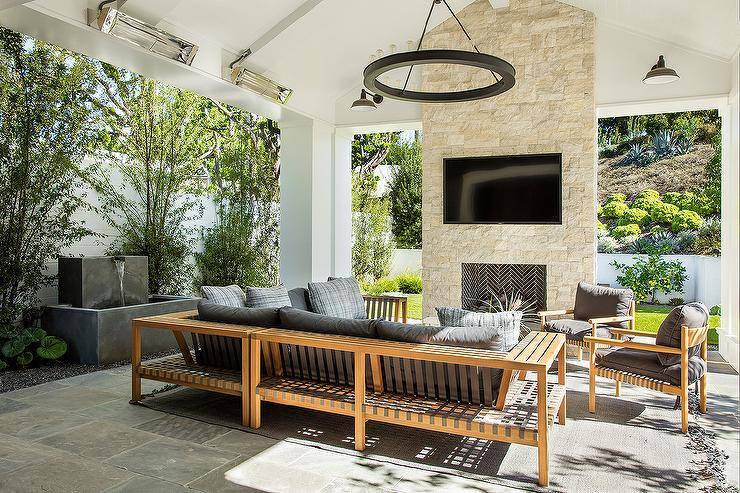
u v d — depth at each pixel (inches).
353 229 456.8
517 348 130.7
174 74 217.5
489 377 126.0
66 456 127.1
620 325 224.2
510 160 270.4
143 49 189.8
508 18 269.0
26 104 215.2
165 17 197.9
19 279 218.2
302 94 287.9
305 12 222.4
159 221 286.0
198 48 212.4
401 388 138.8
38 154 220.5
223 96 251.4
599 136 510.6
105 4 169.5
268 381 152.0
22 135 215.2
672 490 112.1
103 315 216.7
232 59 236.4
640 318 362.0
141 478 115.4
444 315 143.1
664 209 465.1
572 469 122.5
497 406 126.6
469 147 278.7
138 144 279.1
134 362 168.6
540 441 113.9
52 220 232.2
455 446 135.6
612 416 161.3
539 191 265.3
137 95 278.7
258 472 119.3
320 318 148.7
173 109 290.4
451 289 283.7
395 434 143.6
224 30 220.1
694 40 239.9
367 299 249.6
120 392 180.9
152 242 278.8
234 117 385.7
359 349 131.5
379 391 140.3
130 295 247.3
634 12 238.5
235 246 325.7
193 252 318.0
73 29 170.1
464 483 115.0
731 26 211.5
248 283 331.0
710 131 465.7
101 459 125.5
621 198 494.3
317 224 304.7
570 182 259.8
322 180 309.0
